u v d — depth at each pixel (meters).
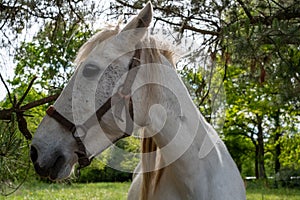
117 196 9.76
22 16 3.79
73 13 3.79
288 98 4.98
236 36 3.47
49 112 2.18
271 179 18.16
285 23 3.55
